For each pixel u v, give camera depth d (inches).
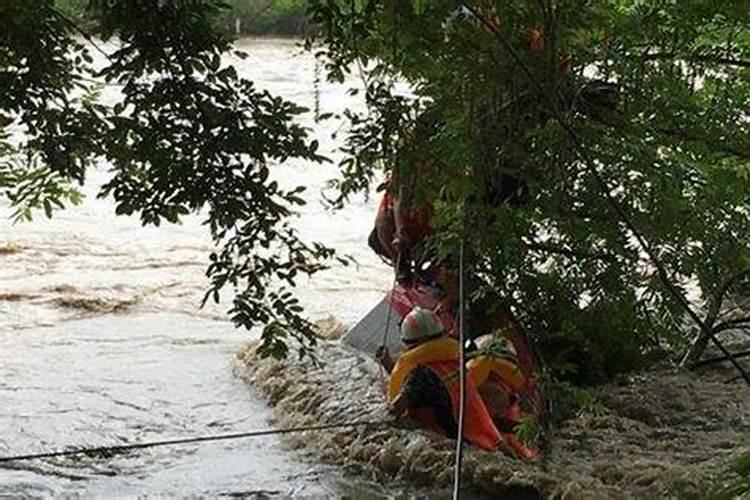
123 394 354.6
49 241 553.6
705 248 267.7
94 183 649.6
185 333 422.0
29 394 352.2
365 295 472.4
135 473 292.5
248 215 197.3
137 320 439.2
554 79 206.5
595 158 225.6
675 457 296.4
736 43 270.8
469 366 299.1
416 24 193.9
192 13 185.5
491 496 279.3
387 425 309.9
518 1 201.8
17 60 184.4
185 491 282.0
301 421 324.8
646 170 227.5
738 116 251.1
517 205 235.3
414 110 212.2
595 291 282.0
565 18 204.5
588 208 233.6
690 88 243.8
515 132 215.2
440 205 225.6
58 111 190.9
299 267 209.5
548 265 296.8
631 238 294.5
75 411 338.3
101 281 490.3
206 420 335.0
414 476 287.7
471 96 206.5
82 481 287.0
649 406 323.9
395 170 221.3
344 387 341.4
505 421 297.4
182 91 188.1
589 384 332.8
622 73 226.1
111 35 186.5
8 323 430.6
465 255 232.8
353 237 571.2
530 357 292.0
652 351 351.6
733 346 369.1
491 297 283.3
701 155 244.2
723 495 160.4
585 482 277.9
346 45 200.7
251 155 192.5
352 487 285.7
